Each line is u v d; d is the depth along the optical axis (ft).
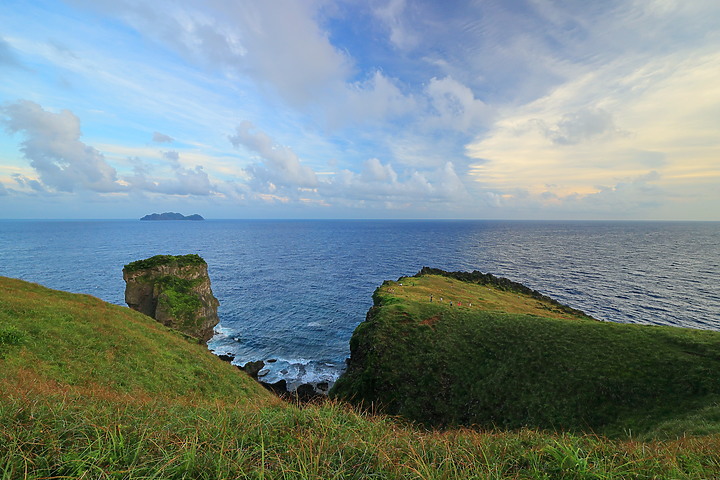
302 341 197.57
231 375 89.20
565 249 650.02
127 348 74.02
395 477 15.34
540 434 24.63
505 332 131.64
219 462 14.80
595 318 227.40
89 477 13.51
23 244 643.45
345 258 521.65
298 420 21.42
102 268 384.47
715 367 88.63
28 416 17.87
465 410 102.73
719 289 318.04
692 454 20.92
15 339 57.98
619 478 16.60
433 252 602.03
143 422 19.31
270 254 561.43
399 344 135.54
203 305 203.92
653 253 590.14
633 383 90.94
